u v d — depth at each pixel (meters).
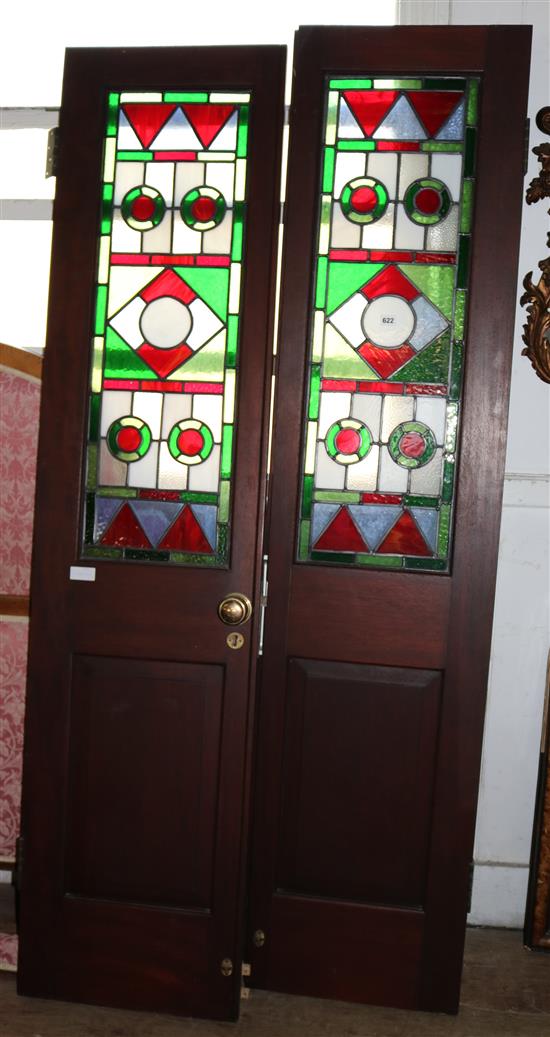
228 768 1.95
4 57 2.53
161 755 1.98
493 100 1.90
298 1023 1.95
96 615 1.99
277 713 2.01
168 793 1.98
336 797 2.01
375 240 1.99
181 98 1.98
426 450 1.99
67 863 2.02
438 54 1.91
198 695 1.96
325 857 2.02
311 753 2.01
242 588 1.95
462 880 1.97
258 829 2.03
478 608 1.94
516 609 2.36
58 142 2.00
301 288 1.97
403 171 1.97
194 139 1.98
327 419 2.02
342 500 2.01
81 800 2.01
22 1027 1.92
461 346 1.97
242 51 1.93
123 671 1.98
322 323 2.01
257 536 1.94
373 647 1.98
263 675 2.01
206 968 1.97
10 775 2.32
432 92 1.95
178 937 1.98
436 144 1.96
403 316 1.99
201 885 1.98
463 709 1.95
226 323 1.98
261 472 1.94
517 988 2.11
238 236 1.97
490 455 1.92
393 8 2.42
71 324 1.99
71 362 1.99
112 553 2.02
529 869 2.35
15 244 2.53
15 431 2.24
